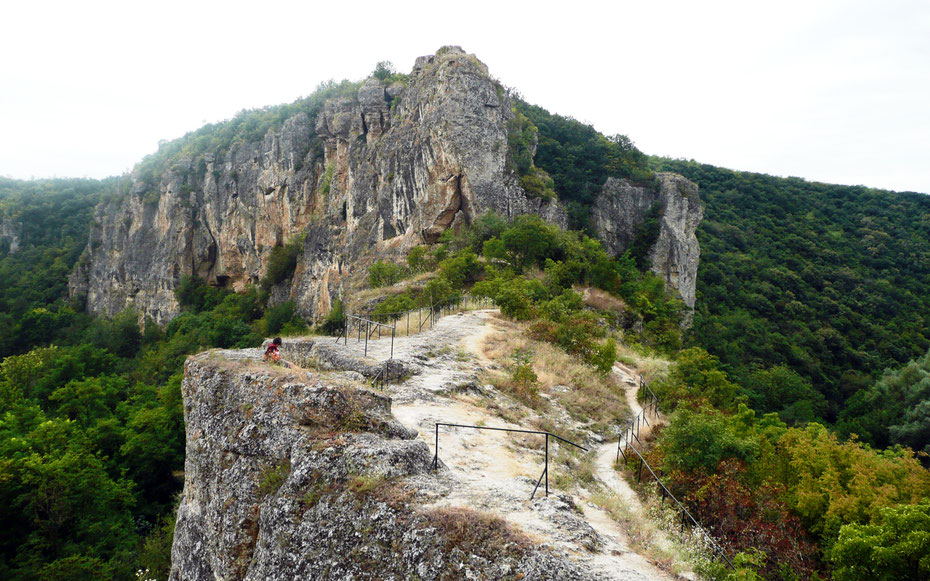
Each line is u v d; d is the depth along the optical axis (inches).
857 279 3518.7
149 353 3134.8
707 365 1009.5
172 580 434.9
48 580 824.3
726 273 3474.4
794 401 2068.2
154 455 1224.2
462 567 229.3
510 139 2554.1
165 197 4343.0
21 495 915.4
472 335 977.5
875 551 373.7
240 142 4183.1
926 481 526.9
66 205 5497.1
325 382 384.8
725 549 379.2
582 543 266.1
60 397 1530.5
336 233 3235.7
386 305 1510.8
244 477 358.3
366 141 3134.8
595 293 1966.0
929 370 2039.9
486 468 386.6
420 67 2755.9
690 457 516.4
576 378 829.2
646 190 2874.0
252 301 3772.1
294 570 285.1
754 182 4798.2
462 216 2272.4
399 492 281.3
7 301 4185.5
